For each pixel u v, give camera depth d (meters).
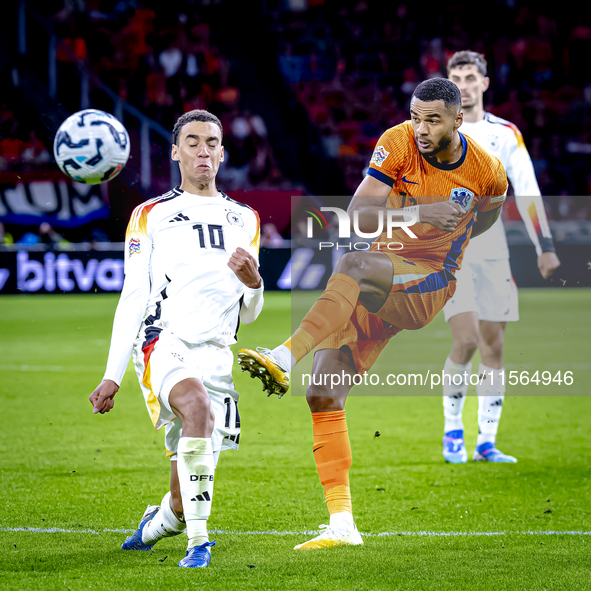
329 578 10.54
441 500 15.53
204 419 10.84
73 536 12.83
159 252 11.71
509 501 15.45
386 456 19.75
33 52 68.00
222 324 11.74
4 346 41.09
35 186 61.62
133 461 18.78
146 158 65.31
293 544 12.48
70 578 10.53
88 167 15.50
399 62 87.06
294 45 87.69
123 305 11.42
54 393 28.42
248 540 12.70
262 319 51.09
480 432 19.59
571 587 10.19
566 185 80.56
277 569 10.94
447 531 13.28
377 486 16.72
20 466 18.19
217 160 12.21
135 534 12.06
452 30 87.06
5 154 64.56
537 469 18.34
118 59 78.25
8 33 67.12
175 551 12.03
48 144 65.38
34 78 67.19
